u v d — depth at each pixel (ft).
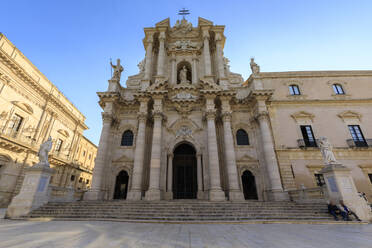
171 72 80.48
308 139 67.36
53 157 89.97
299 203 43.80
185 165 69.00
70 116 107.86
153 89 67.26
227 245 17.30
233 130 68.90
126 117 71.31
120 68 74.95
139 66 89.15
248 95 69.97
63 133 102.47
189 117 69.87
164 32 85.61
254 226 28.73
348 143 65.51
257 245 17.31
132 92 76.54
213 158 57.31
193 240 19.24
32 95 80.59
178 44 87.25
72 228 25.50
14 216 35.73
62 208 39.22
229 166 57.47
